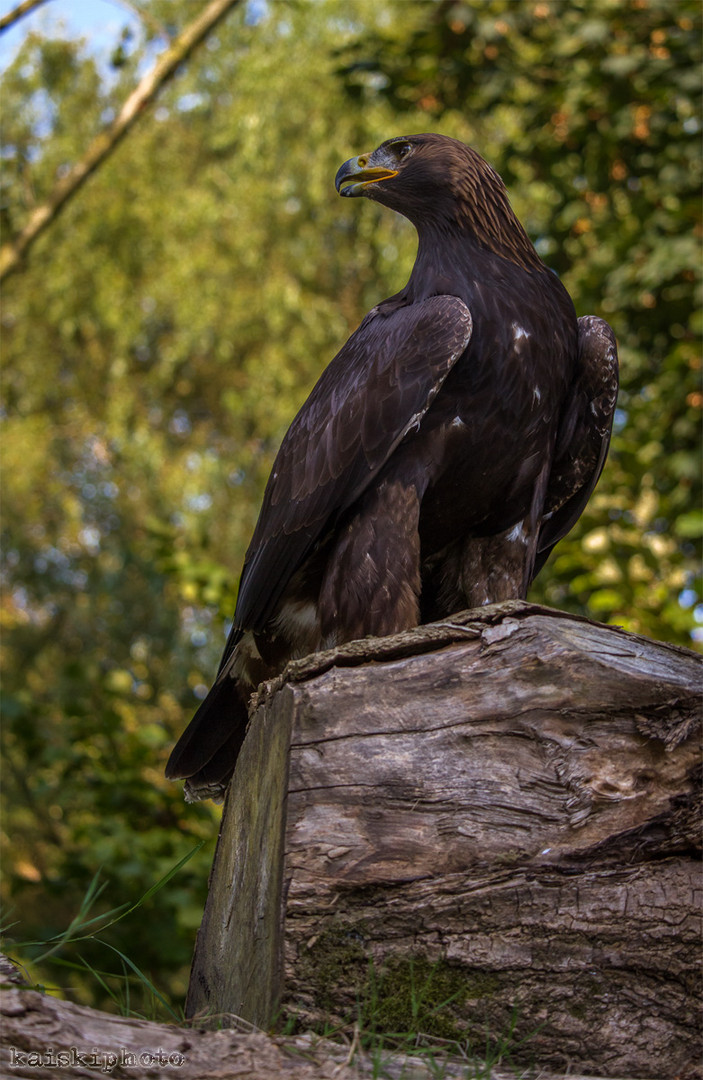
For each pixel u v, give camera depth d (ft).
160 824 31.37
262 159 69.21
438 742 10.64
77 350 79.66
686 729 10.60
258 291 70.85
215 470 69.10
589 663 10.70
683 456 31.96
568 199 37.55
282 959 10.18
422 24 38.29
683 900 10.51
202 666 66.39
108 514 73.87
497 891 10.38
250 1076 9.27
